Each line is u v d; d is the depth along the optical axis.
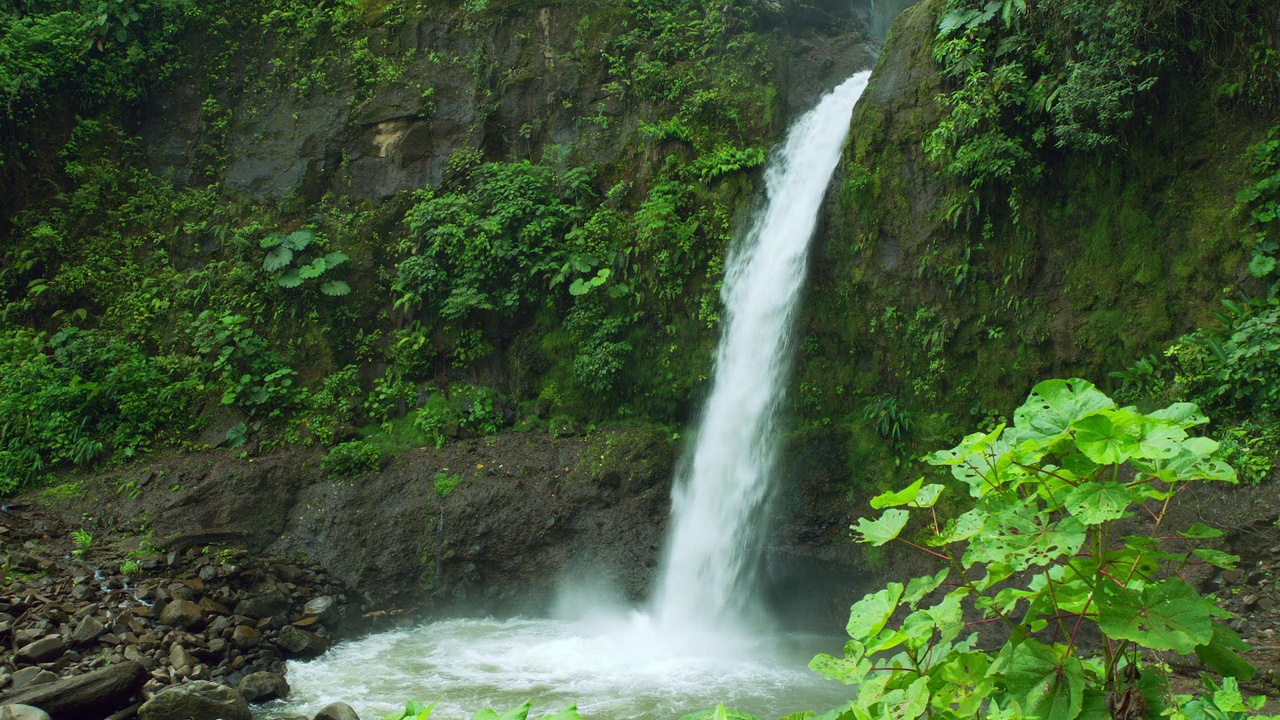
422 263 13.94
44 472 12.15
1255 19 9.62
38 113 14.51
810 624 11.71
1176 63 10.08
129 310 14.11
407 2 15.55
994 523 2.28
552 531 11.98
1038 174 10.71
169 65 15.50
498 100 15.08
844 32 15.88
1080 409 2.20
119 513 11.40
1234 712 2.31
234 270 14.20
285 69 15.48
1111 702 2.31
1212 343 9.20
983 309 11.12
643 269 13.74
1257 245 9.41
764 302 12.73
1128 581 2.32
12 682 7.27
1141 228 10.30
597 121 14.68
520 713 2.08
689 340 13.53
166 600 9.42
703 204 13.72
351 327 14.17
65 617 8.59
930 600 10.09
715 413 12.91
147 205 14.87
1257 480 8.32
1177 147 10.19
